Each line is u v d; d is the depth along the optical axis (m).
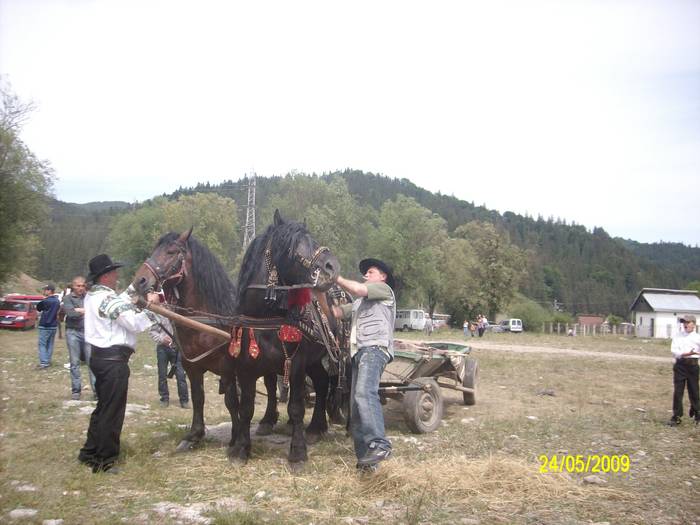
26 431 6.57
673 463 5.78
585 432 7.26
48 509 4.08
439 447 6.29
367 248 49.34
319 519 4.00
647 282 134.25
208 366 5.85
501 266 61.94
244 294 5.23
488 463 5.14
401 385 7.09
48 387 10.32
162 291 5.38
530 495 4.55
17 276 29.77
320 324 5.34
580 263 137.38
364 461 4.73
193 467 5.18
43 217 28.33
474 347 26.48
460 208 186.12
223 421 7.48
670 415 8.92
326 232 43.22
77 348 8.97
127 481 4.81
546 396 10.88
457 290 59.84
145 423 7.21
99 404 5.08
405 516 4.03
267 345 5.18
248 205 45.81
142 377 12.07
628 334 59.06
